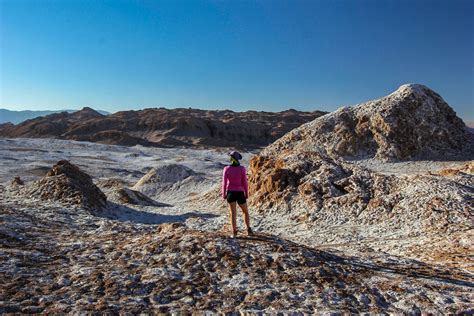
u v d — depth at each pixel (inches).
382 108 2294.5
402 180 966.4
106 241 458.0
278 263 353.1
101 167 3006.9
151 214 1106.1
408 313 273.7
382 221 808.9
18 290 285.4
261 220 942.4
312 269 344.8
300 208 958.4
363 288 317.4
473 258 487.2
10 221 569.9
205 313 259.6
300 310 268.4
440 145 2169.0
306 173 1098.1
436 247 580.1
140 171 2997.0
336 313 264.8
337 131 2288.4
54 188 1041.5
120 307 263.4
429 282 346.9
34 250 401.1
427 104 2320.4
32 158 3157.0
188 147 6491.1
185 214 1100.5
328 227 831.7
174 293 293.6
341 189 995.3
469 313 278.2
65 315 248.5
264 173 1205.7
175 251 378.6
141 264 353.4
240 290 301.1
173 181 1974.7
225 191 415.2
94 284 303.9
